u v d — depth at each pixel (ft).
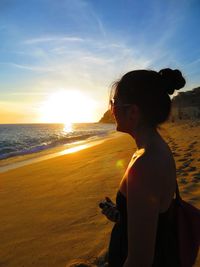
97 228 14.82
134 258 4.00
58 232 14.90
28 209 19.31
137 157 4.28
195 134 58.23
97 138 107.65
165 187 4.23
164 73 4.85
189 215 4.76
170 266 4.49
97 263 11.50
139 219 4.01
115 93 4.93
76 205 18.90
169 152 4.57
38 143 95.76
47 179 28.89
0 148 77.77
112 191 21.29
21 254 13.00
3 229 16.08
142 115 4.65
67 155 51.01
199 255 10.75
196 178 20.38
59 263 11.87
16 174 34.55
